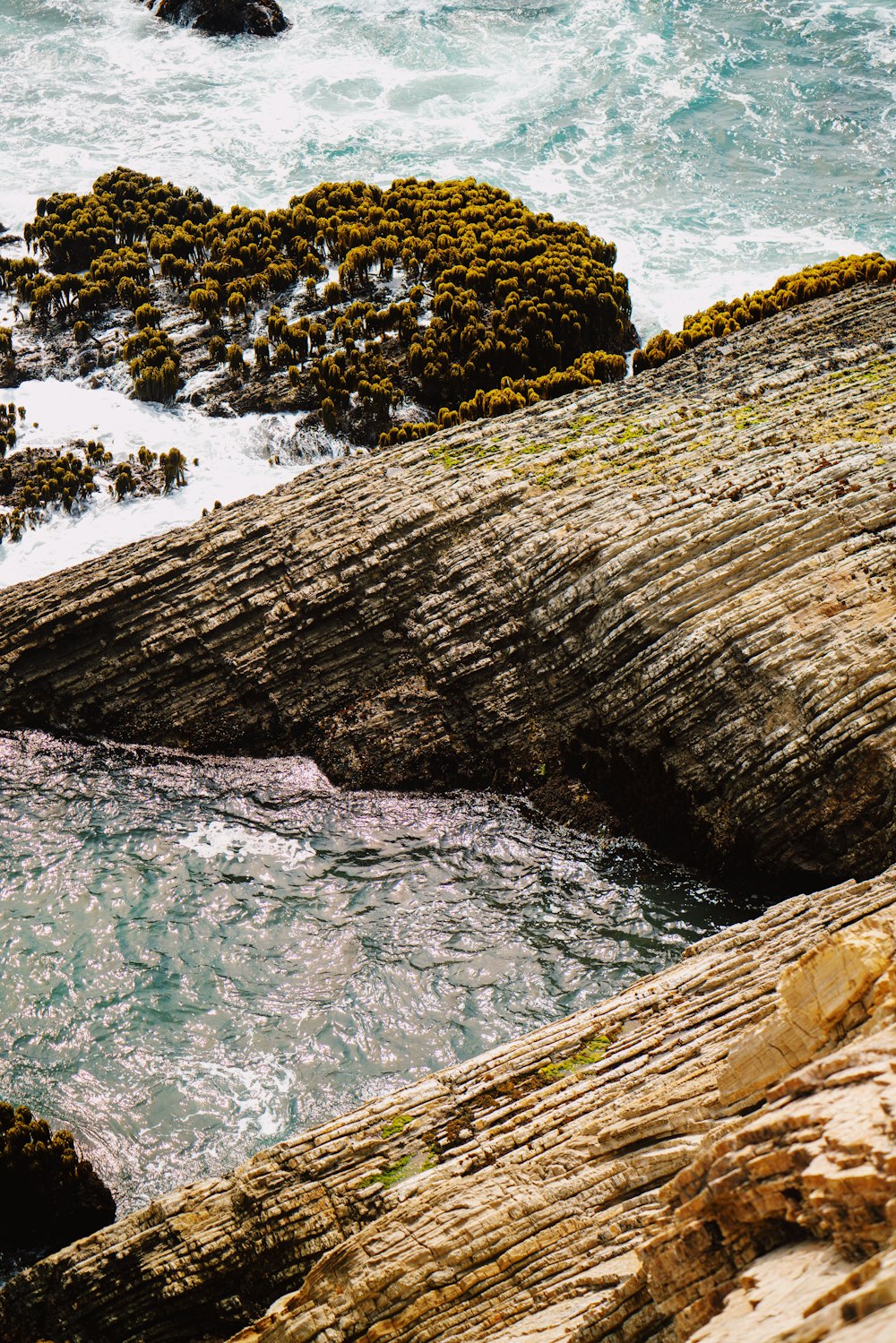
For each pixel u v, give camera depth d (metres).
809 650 28.67
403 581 34.28
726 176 62.94
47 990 27.42
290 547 35.19
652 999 21.81
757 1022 19.81
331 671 34.50
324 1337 17.53
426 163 64.31
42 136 67.19
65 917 29.20
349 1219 19.62
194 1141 24.22
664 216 59.75
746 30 76.50
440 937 28.52
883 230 57.78
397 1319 17.38
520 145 66.12
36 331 50.84
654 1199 17.17
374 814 32.38
